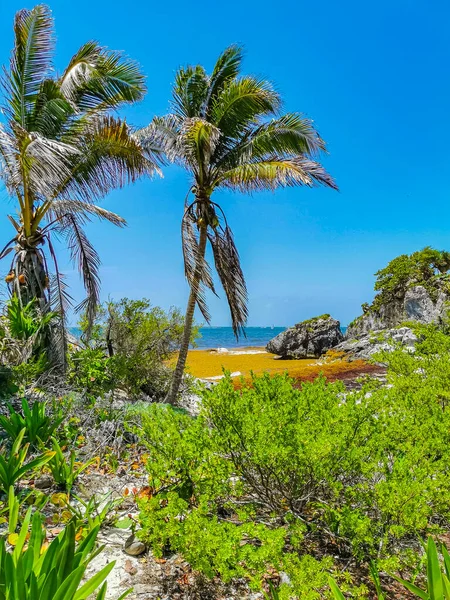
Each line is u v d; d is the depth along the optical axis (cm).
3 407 569
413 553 247
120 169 1012
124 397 958
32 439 446
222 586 260
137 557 286
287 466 275
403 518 241
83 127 942
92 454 474
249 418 288
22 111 917
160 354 1117
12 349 793
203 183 1055
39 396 649
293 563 239
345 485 294
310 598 203
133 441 538
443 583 172
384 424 314
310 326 3055
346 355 2053
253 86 988
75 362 928
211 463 286
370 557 251
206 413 316
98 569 269
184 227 1030
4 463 339
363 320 3067
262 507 320
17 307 853
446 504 257
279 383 362
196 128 938
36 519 210
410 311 2536
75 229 1031
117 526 325
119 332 1048
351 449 280
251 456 289
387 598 250
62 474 375
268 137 1021
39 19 905
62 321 920
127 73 976
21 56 908
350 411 298
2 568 173
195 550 240
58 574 182
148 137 1062
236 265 1107
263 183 1032
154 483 322
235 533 236
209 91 1105
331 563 226
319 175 967
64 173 804
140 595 245
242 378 385
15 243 958
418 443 297
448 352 597
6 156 799
